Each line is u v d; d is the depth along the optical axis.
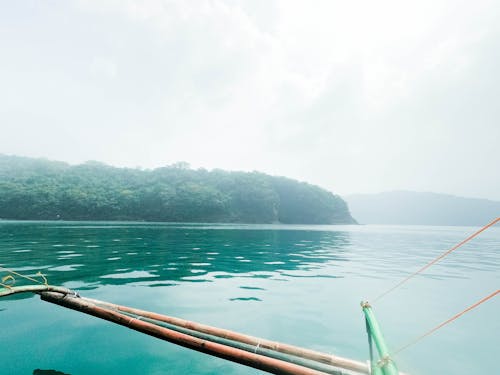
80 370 3.31
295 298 6.67
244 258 13.23
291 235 33.44
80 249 14.52
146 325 3.59
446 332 4.88
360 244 23.22
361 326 5.01
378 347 2.69
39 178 105.19
